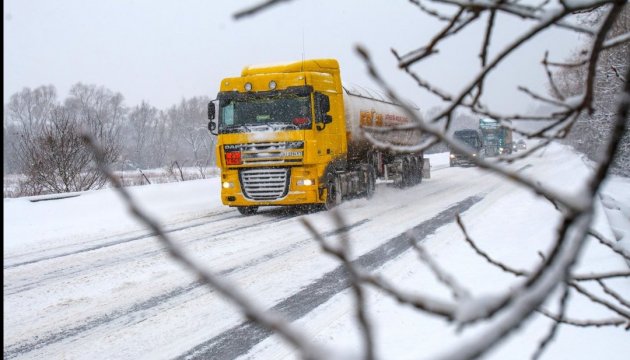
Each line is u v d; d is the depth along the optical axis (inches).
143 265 334.0
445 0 46.3
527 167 1037.8
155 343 205.6
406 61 54.9
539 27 44.6
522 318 24.2
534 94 61.5
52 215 555.2
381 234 403.2
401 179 742.5
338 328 212.5
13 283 300.5
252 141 516.4
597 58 46.8
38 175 738.8
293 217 514.3
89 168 766.5
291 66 532.7
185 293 270.4
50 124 766.5
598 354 159.3
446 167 1318.9
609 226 329.7
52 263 350.3
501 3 45.9
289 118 507.2
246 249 368.8
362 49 32.7
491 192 666.8
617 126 28.7
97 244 415.5
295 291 265.6
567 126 60.3
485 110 63.7
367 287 263.3
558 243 28.6
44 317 239.6
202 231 452.1
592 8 48.7
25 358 194.5
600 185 28.1
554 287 25.6
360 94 634.2
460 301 27.2
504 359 160.7
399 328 204.8
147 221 24.0
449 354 22.5
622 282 226.1
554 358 159.5
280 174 516.4
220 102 531.2
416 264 306.0
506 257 304.2
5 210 549.3
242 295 23.4
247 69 547.5
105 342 208.1
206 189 754.2
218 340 206.8
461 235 384.2
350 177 587.5
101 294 273.9
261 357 189.6
